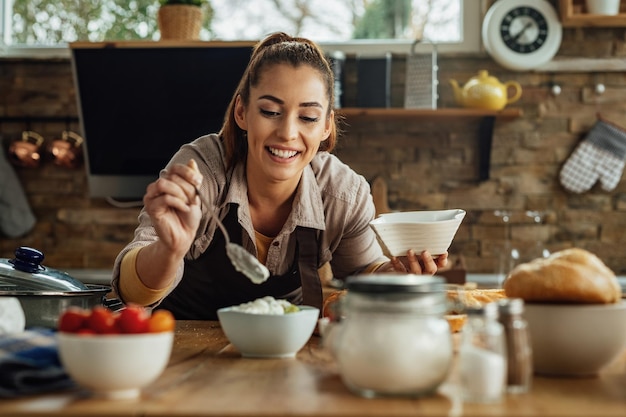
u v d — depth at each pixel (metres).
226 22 4.17
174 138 3.79
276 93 1.77
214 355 1.38
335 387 1.08
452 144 3.92
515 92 3.89
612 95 3.89
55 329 1.50
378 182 3.89
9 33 4.16
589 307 1.17
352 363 1.01
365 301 1.01
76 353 0.98
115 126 3.79
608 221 3.90
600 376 1.20
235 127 1.96
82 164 3.96
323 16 4.17
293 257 2.04
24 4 4.18
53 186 3.98
